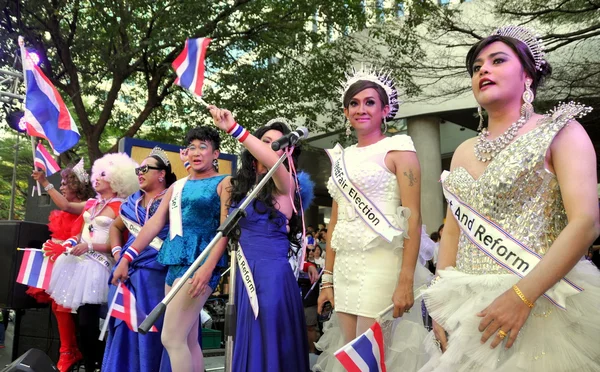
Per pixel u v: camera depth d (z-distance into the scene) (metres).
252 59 10.38
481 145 1.63
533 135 1.49
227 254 2.89
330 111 10.59
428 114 12.09
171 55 9.08
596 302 1.37
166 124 11.41
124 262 3.01
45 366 1.92
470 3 8.83
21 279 3.79
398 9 9.64
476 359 1.38
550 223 1.45
